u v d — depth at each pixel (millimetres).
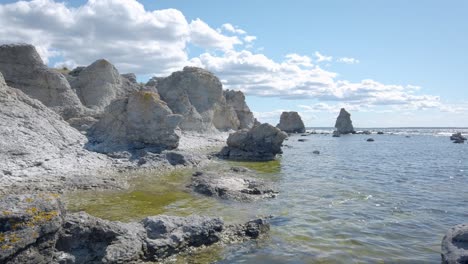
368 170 39125
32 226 9938
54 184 23906
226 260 13133
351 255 13914
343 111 146125
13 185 22844
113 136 40594
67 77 60562
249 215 19109
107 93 59719
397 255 14000
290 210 20500
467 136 138000
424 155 59000
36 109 35000
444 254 11508
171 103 66938
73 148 33469
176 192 24031
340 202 22734
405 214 20109
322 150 65938
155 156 35750
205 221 14953
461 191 27172
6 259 9227
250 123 100625
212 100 78250
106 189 23969
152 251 12750
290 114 140625
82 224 11977
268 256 13594
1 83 33562
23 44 47781
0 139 27203
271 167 39469
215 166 37125
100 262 11578
